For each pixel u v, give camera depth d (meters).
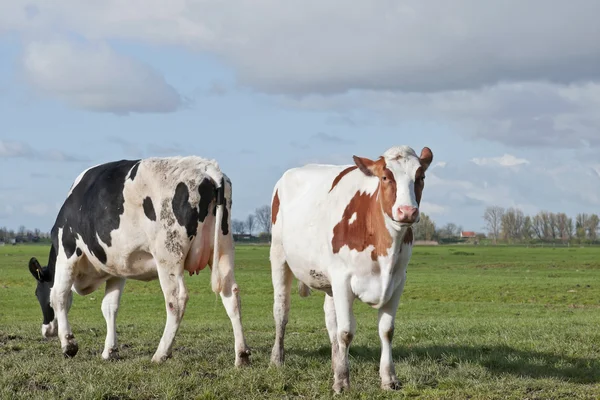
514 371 9.60
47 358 10.48
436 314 22.30
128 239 10.26
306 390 8.52
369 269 8.40
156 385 8.50
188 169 10.11
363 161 8.18
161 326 16.11
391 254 8.23
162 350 10.07
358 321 18.67
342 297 8.56
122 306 25.48
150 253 10.30
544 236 175.00
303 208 9.49
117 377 8.92
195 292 31.44
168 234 10.01
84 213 10.65
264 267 53.34
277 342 10.38
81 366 9.76
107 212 10.32
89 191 10.65
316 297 29.38
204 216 10.09
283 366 9.67
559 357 10.54
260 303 26.92
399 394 8.29
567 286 33.56
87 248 10.77
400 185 7.88
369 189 8.49
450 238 174.00
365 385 8.77
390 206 7.90
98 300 27.22
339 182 9.05
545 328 14.38
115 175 10.38
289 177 10.35
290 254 9.70
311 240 9.16
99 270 11.15
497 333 13.66
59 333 11.02
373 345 11.95
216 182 10.12
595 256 78.94
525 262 64.06
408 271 49.62
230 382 8.73
